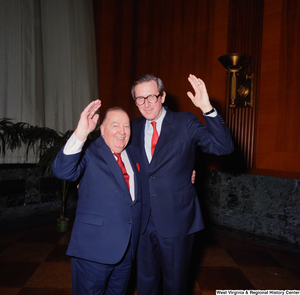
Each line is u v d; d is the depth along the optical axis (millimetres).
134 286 2652
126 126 1670
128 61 5766
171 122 1935
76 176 1555
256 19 4121
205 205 4645
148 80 1898
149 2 5527
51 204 4762
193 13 4855
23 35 4270
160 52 5312
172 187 1842
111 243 1551
